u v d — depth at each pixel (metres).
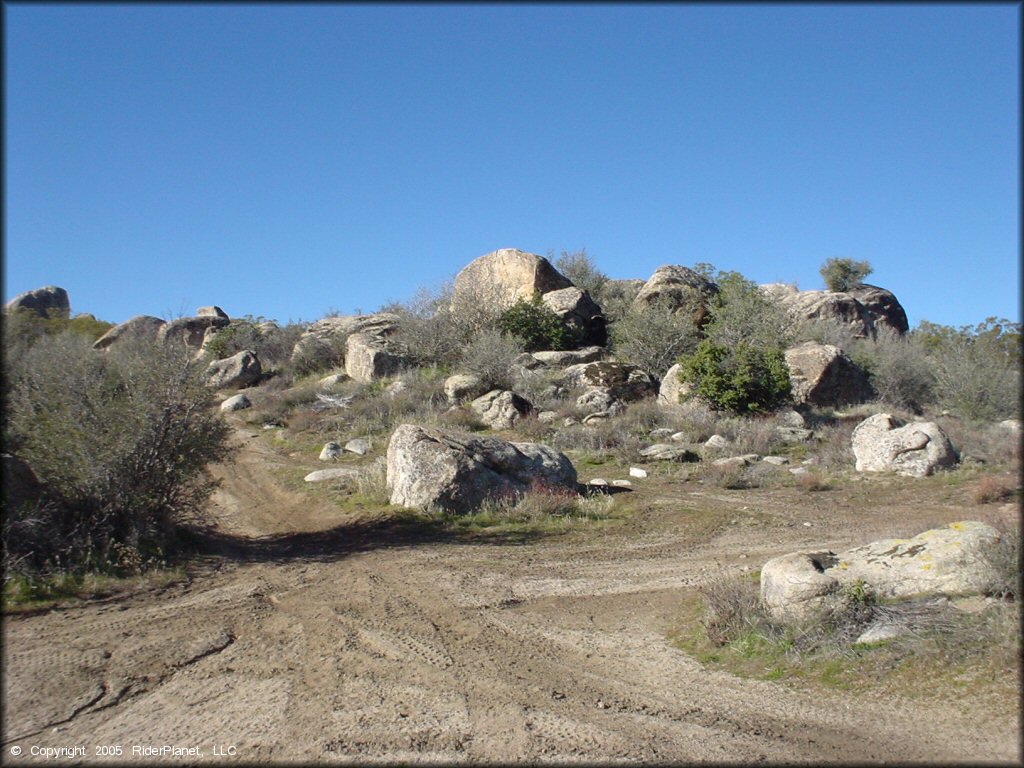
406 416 22.52
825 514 13.24
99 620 7.64
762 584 7.37
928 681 5.72
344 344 30.81
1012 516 11.45
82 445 9.39
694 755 5.11
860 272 41.56
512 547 11.26
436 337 28.44
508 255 32.00
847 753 5.04
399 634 7.57
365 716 5.77
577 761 5.07
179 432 10.31
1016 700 5.27
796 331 27.42
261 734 5.48
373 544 11.41
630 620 8.13
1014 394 22.70
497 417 21.92
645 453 18.56
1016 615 6.05
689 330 27.55
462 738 5.42
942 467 16.06
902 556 7.05
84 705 5.91
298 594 8.83
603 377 24.12
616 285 37.44
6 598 7.79
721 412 21.67
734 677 6.41
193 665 6.73
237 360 29.59
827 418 22.09
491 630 7.77
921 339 28.19
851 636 6.46
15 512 8.70
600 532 12.14
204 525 11.53
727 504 14.12
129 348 11.55
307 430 22.03
